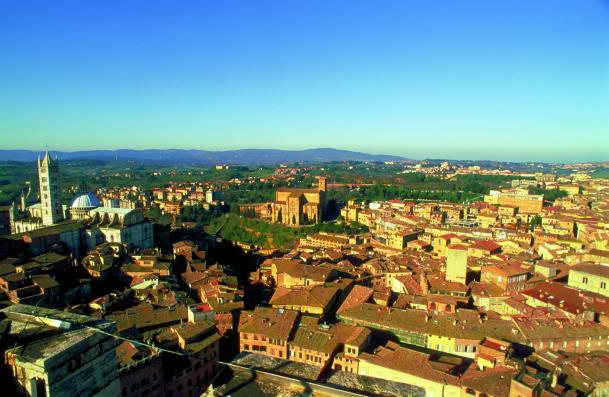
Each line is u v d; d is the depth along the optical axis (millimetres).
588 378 97750
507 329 129875
